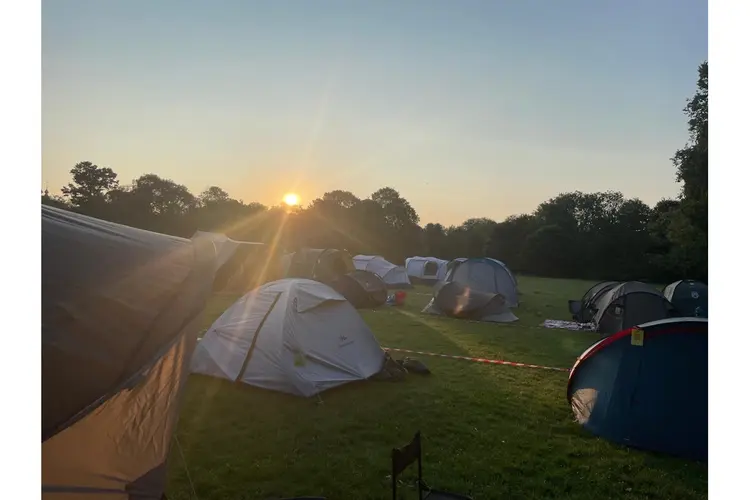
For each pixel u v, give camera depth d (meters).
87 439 3.67
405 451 3.95
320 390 7.55
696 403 5.77
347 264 24.84
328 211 50.78
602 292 15.95
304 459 5.57
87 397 2.13
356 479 5.15
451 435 6.29
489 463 5.56
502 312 16.19
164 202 51.09
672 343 6.03
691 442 5.70
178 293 3.00
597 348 6.73
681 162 31.27
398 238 51.03
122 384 2.33
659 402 5.96
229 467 5.35
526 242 47.19
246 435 6.17
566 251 44.88
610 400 6.34
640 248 43.34
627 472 5.42
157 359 2.62
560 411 7.20
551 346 12.02
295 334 7.95
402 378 8.50
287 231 44.97
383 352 9.12
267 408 7.02
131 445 4.06
